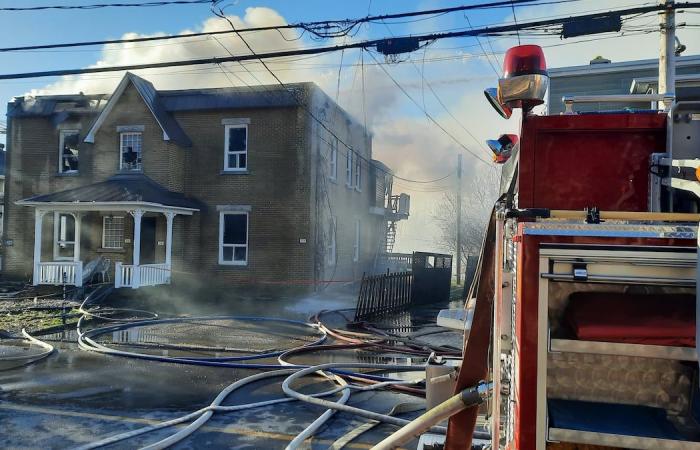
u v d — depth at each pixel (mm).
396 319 13039
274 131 17891
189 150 18578
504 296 2221
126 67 9273
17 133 19719
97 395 6262
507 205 2783
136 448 4551
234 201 18078
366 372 7398
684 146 2510
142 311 13133
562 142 2643
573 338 1996
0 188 26531
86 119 19234
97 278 17375
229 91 18469
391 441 2600
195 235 18203
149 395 6293
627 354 1895
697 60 13312
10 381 6871
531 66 2479
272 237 17703
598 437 1897
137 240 15891
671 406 2074
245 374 7359
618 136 2613
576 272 1946
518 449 1973
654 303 1971
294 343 9695
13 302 14273
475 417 2619
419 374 7320
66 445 4637
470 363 2594
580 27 8461
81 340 9367
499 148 3027
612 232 1933
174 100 18875
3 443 4672
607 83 14641
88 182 18734
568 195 2629
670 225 2062
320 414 5516
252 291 17656
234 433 4953
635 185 2594
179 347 9102
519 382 1986
